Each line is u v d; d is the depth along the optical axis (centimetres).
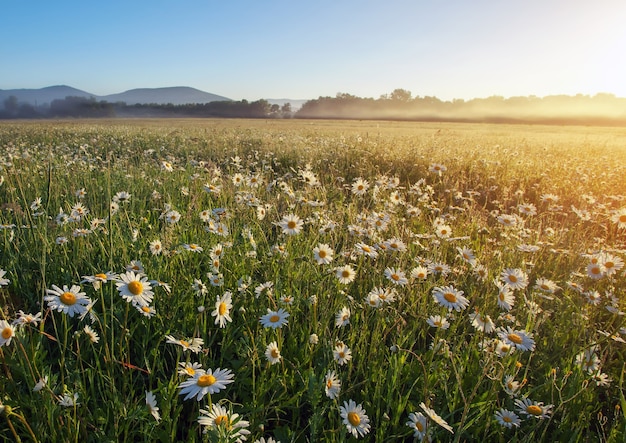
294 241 420
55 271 324
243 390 238
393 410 221
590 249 441
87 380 233
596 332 312
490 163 998
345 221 495
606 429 233
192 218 468
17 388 206
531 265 419
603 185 857
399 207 591
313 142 1420
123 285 204
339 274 294
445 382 221
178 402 229
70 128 2383
